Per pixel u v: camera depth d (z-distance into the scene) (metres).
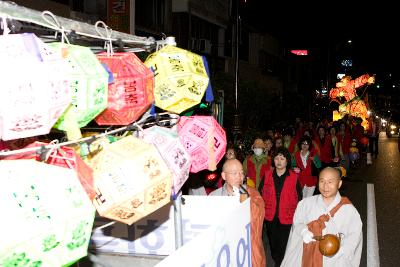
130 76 2.41
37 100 1.70
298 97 30.33
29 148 1.89
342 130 16.11
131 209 2.20
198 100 2.83
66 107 1.89
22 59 1.66
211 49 25.44
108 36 2.54
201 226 3.67
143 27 18.33
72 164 2.05
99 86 2.11
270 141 11.15
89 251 3.69
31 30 2.28
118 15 13.10
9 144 2.23
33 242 1.56
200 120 3.26
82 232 1.76
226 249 2.76
